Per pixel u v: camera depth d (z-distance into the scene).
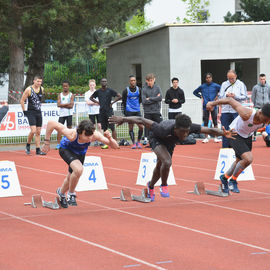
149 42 44.19
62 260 10.27
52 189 18.44
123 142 31.69
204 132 14.44
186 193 17.47
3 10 36.38
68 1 37.72
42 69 50.25
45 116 32.53
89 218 13.88
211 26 42.12
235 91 25.69
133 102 29.28
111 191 17.98
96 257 10.45
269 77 43.59
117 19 45.72
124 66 48.84
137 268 9.77
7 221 13.62
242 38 42.81
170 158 15.66
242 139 16.70
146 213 14.45
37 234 12.27
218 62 53.62
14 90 42.19
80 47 57.50
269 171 21.91
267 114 15.27
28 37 42.81
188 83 41.78
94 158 18.34
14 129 31.86
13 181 17.38
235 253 10.71
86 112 33.25
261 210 14.83
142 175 19.19
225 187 17.00
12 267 9.87
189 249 11.00
